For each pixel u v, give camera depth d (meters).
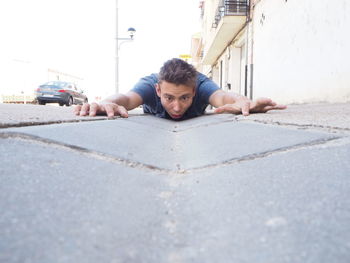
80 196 0.57
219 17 11.95
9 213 0.47
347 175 0.69
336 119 1.81
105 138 1.19
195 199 0.61
